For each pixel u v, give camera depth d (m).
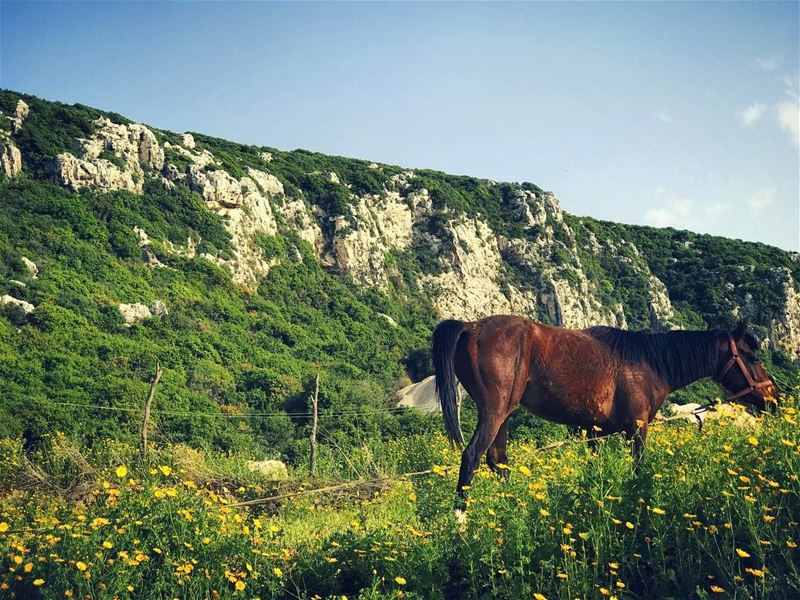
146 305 56.94
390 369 66.00
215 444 28.78
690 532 5.61
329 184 92.25
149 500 6.34
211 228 72.06
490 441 7.26
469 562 5.66
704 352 7.94
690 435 7.10
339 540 6.40
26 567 5.61
